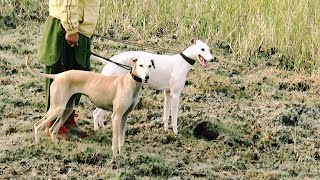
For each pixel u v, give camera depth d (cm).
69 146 751
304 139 838
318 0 1176
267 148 808
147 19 1168
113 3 1170
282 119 881
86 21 750
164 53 1073
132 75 713
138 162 727
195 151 781
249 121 878
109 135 805
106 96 722
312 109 926
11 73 966
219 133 822
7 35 1096
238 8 1172
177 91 821
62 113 725
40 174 692
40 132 784
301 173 751
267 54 1109
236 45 1114
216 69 1046
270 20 1144
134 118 864
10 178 678
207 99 945
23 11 1173
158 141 803
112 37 1122
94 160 726
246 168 756
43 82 946
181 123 854
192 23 1159
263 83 1009
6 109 854
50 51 750
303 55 1077
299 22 1129
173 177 711
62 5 720
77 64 766
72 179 684
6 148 735
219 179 717
